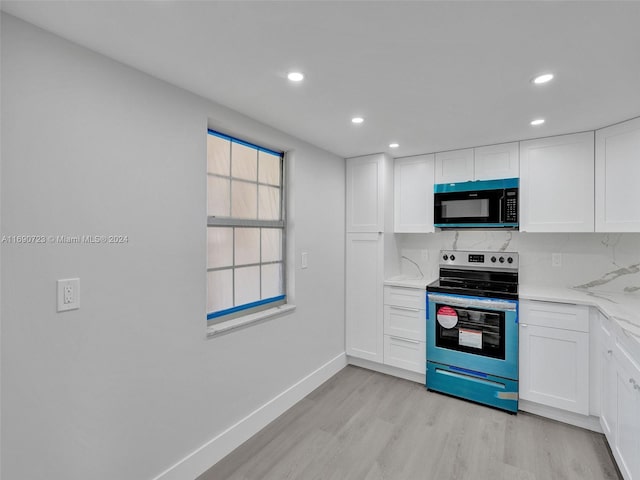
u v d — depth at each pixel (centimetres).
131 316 152
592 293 248
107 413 144
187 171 177
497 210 269
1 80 114
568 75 156
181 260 174
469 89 173
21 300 119
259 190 241
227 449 201
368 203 315
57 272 128
